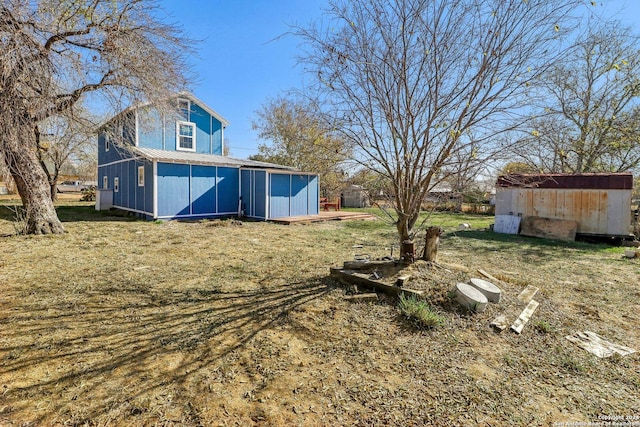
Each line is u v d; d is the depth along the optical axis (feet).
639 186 40.70
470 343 8.86
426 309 10.10
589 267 18.53
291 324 9.87
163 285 13.52
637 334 9.95
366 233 30.04
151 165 36.35
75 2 19.45
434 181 12.22
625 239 27.32
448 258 20.49
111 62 21.38
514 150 10.94
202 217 39.22
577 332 9.87
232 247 22.13
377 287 12.16
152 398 6.49
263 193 39.52
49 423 5.78
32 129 20.36
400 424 5.93
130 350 8.29
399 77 11.46
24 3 17.21
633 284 15.16
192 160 37.27
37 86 18.69
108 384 6.89
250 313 10.68
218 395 6.63
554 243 26.99
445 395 6.74
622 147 38.78
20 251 19.22
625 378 7.54
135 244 22.44
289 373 7.43
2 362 7.62
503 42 10.48
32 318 10.09
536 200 31.48
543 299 12.52
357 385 7.02
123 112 24.21
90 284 13.44
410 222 13.39
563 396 6.82
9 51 16.31
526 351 8.59
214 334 9.21
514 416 6.17
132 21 21.63
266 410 6.23
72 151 61.62
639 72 36.76
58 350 8.21
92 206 55.01
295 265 17.06
